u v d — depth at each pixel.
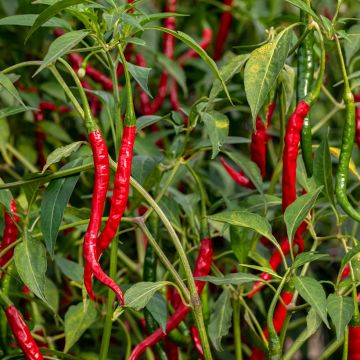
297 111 1.16
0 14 1.55
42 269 1.13
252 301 1.45
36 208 1.32
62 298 1.51
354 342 1.13
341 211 1.30
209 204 1.40
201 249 1.24
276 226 1.41
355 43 1.33
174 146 1.35
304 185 1.24
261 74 1.11
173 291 1.29
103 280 1.06
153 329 1.25
